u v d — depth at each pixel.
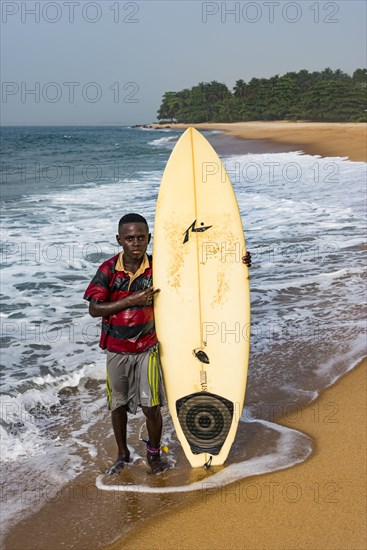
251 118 119.12
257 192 15.41
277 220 11.16
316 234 9.80
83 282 7.07
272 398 4.23
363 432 3.68
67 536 2.77
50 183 18.47
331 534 2.75
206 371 3.47
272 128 68.69
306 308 6.12
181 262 3.46
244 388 3.48
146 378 3.23
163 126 138.00
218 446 3.40
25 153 38.00
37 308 6.14
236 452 3.52
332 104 98.19
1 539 2.75
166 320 3.42
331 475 3.23
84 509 2.98
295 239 9.45
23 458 3.46
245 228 10.49
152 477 3.28
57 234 9.80
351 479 3.18
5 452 3.51
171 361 3.45
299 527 2.80
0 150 42.06
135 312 3.18
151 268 3.27
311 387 4.37
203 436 3.42
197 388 3.47
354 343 5.13
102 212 12.09
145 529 2.81
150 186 17.20
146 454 3.50
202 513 2.93
